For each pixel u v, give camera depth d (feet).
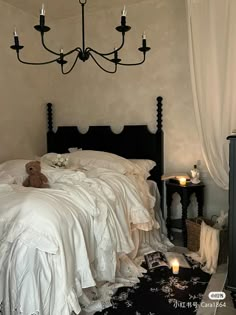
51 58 12.16
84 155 9.71
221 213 8.97
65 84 12.11
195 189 9.43
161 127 10.48
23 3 10.26
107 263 6.36
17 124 10.89
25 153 11.27
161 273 7.82
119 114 11.25
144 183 9.36
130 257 8.02
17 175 7.62
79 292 5.42
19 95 10.92
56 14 11.39
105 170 8.32
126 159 9.97
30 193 5.84
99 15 11.24
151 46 10.47
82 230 5.71
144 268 8.05
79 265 5.48
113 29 11.05
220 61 7.55
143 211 7.87
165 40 10.26
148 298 6.66
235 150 6.11
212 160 7.97
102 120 11.58
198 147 10.07
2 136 10.30
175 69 10.19
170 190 9.91
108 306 6.34
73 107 12.07
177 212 10.60
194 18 7.81
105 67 11.33
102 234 6.29
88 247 6.01
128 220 7.62
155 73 10.51
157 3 10.28
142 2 10.48
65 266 5.01
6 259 4.91
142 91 10.77
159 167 10.52
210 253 8.05
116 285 7.03
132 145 10.87
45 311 4.84
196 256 8.70
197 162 10.12
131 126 10.85
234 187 6.16
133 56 10.82
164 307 6.32
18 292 4.76
